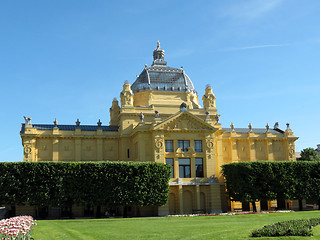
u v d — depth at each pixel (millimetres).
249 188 73438
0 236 30125
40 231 44281
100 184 66375
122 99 89812
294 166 76000
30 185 64562
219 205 79562
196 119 82562
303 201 86312
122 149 87500
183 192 79562
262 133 98812
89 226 50062
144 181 68312
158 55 106625
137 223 53094
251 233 39688
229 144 97312
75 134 86562
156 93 93812
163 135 80125
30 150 83188
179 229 45500
